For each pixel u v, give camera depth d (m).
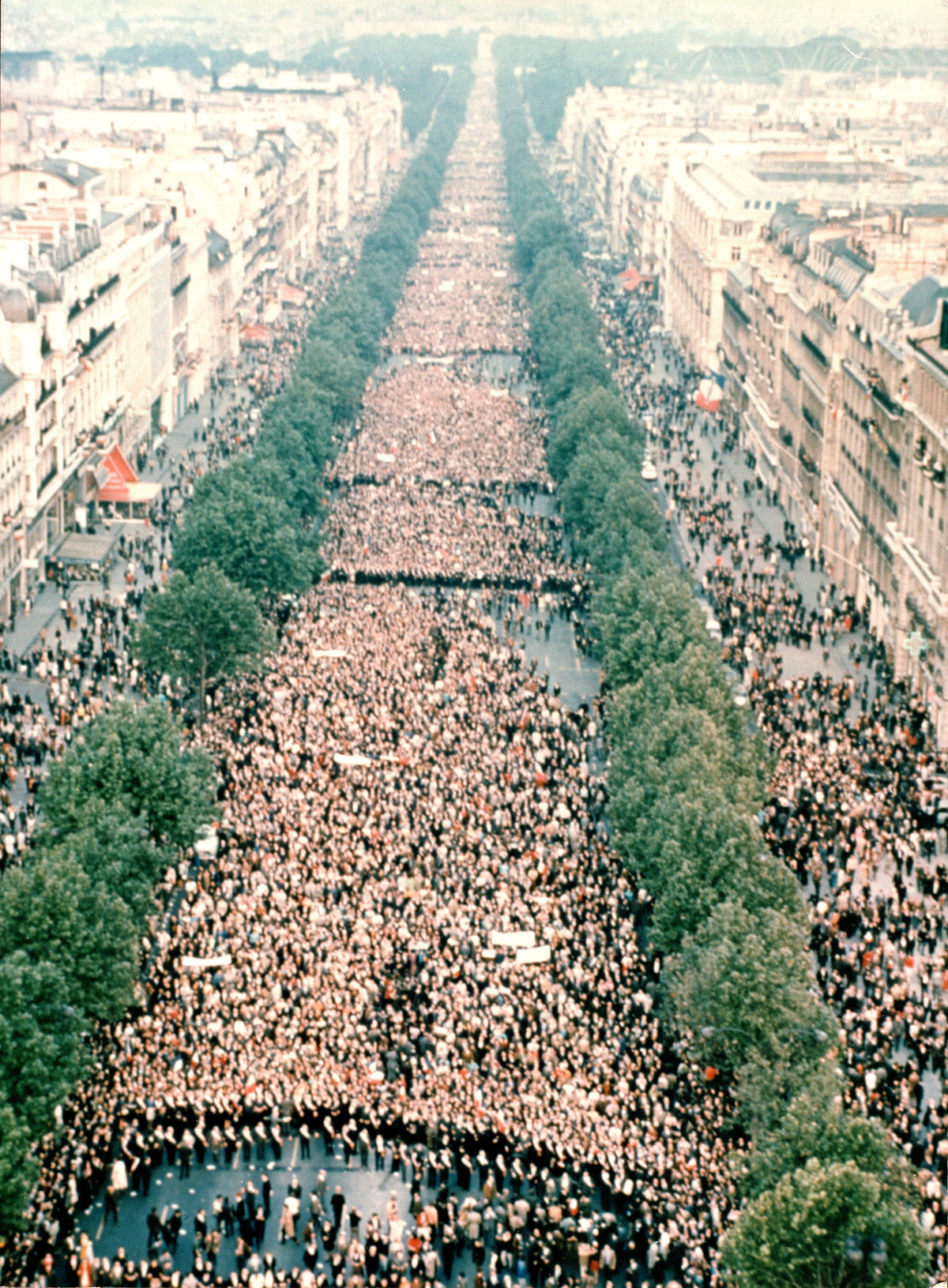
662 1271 165.50
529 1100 185.12
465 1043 194.38
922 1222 167.00
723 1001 182.62
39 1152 175.12
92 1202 176.00
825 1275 149.50
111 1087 187.12
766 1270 149.50
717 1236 166.62
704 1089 188.50
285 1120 185.50
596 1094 186.38
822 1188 149.88
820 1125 162.88
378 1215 171.00
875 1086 189.38
